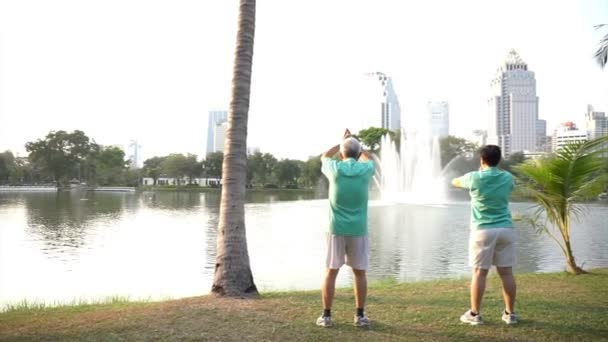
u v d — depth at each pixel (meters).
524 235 21.06
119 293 10.74
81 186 110.44
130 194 80.25
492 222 5.59
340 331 5.45
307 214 35.00
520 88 148.00
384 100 145.38
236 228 7.54
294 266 14.12
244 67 7.80
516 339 5.23
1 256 15.91
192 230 24.12
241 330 5.47
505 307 6.03
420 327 5.62
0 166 107.19
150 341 5.13
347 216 5.50
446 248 17.19
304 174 100.25
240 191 7.66
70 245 18.48
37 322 5.91
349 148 5.81
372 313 6.24
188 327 5.58
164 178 138.12
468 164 75.56
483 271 5.65
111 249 17.52
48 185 114.69
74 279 12.38
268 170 109.56
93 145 112.44
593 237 20.61
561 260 14.82
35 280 12.23
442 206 39.31
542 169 9.55
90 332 5.43
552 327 5.62
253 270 13.49
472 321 5.73
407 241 18.95
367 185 5.62
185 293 10.72
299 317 6.00
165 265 14.29
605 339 5.24
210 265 14.32
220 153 120.38
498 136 151.38
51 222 28.03
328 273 5.62
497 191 5.57
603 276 9.20
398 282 9.77
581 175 9.34
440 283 8.74
